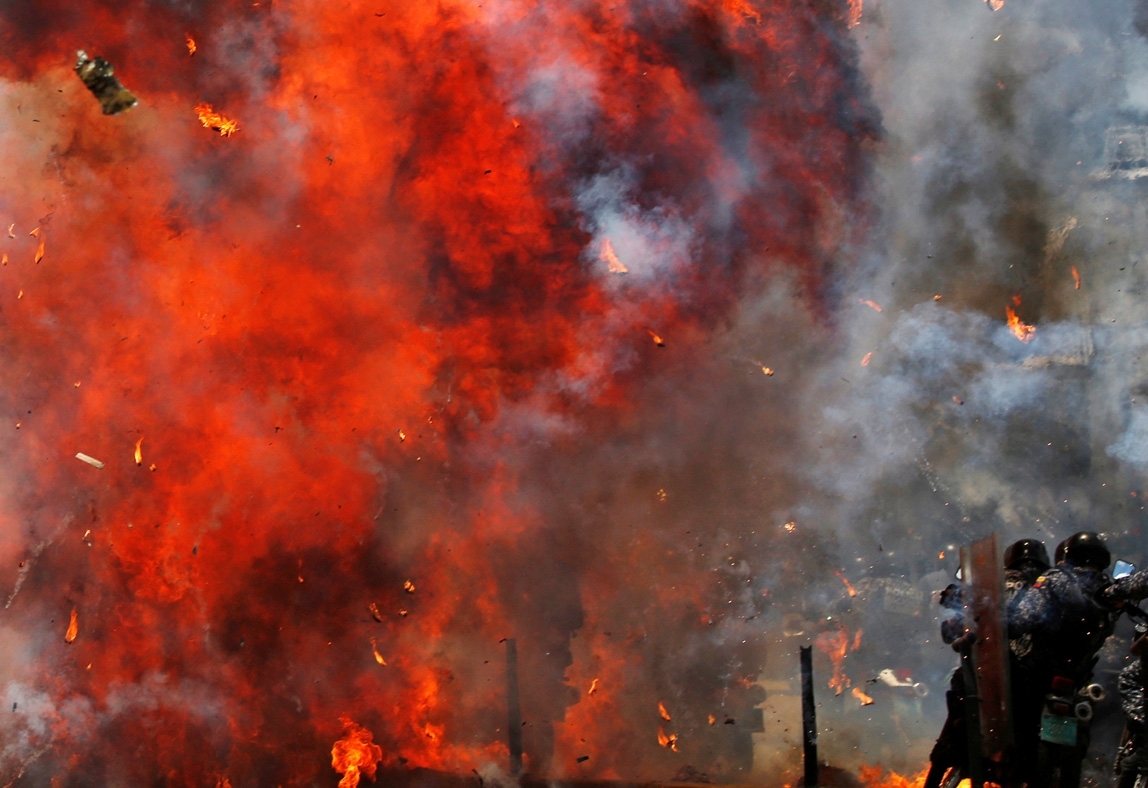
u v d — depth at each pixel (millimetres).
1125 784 5129
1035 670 5043
